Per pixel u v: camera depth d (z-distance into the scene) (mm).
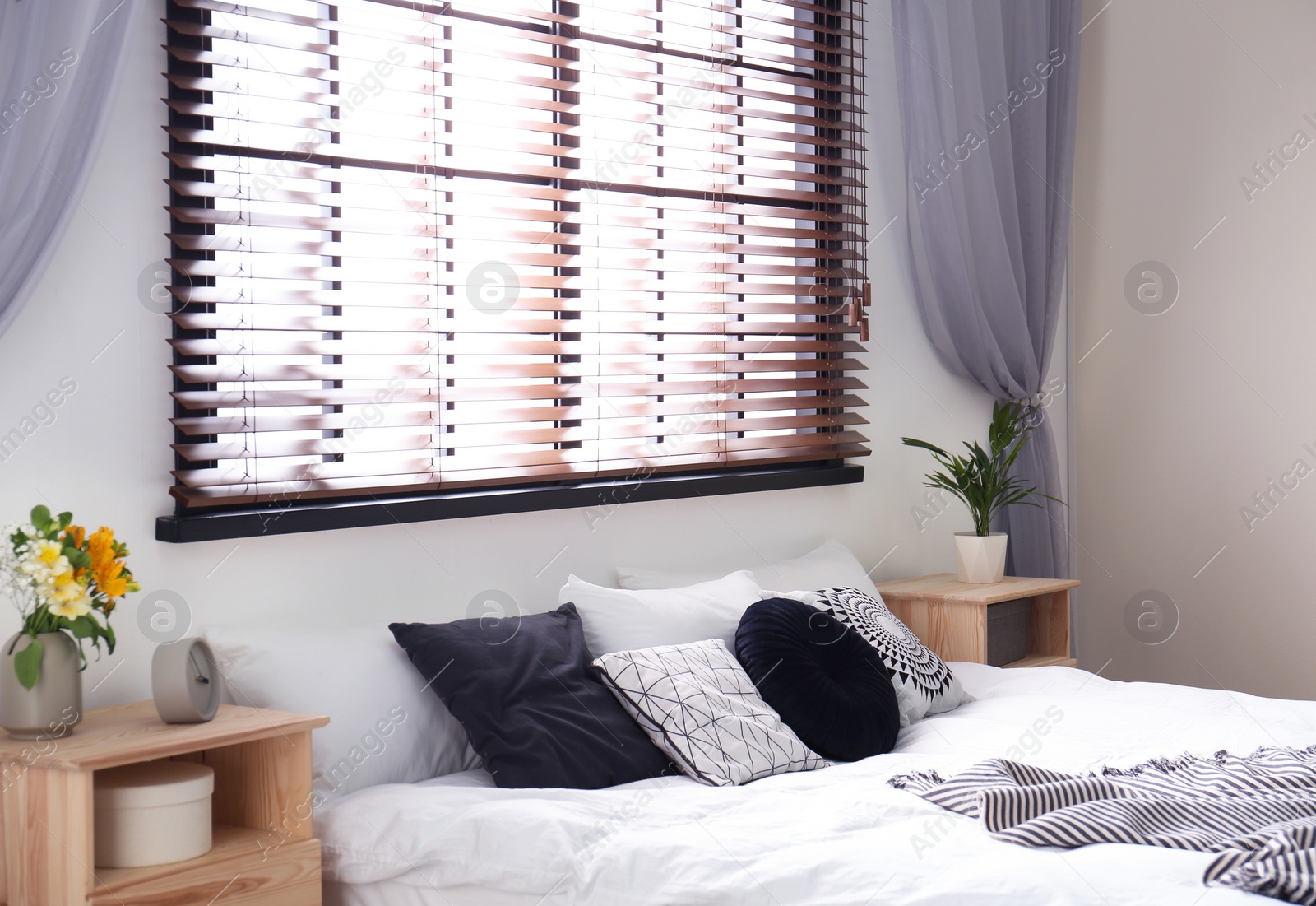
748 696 2492
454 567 2689
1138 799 1855
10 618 2020
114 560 1933
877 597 3340
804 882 1663
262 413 2414
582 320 3000
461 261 2748
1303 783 1968
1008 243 3975
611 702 2416
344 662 2283
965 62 3715
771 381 3441
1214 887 1539
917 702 2758
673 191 3275
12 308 1988
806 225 3650
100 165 2172
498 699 2279
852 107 3594
